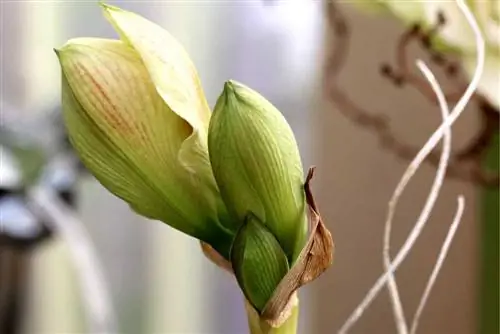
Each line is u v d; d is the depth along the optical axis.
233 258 0.64
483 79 0.77
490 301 1.03
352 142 1.35
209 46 1.36
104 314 1.19
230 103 0.63
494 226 1.02
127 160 0.65
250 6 1.35
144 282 1.45
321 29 1.31
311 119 1.36
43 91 1.36
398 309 0.68
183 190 0.66
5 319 1.29
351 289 1.36
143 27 0.64
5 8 1.36
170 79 0.64
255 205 0.64
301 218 0.64
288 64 1.35
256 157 0.63
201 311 1.45
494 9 0.76
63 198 1.12
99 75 0.64
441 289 1.31
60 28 1.36
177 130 0.65
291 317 0.65
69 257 1.38
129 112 0.65
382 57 1.27
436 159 0.91
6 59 1.35
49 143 1.12
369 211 1.35
